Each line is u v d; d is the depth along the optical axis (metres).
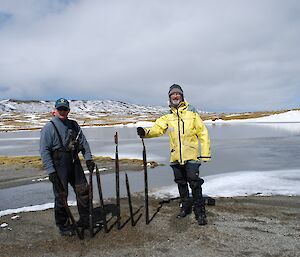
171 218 6.92
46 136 5.80
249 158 16.41
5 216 7.55
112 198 8.96
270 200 8.29
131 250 5.43
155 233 6.10
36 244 5.81
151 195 9.19
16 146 31.48
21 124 111.94
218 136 32.81
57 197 5.98
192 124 6.50
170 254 5.24
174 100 6.59
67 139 5.96
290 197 8.55
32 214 7.64
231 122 76.75
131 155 19.73
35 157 19.75
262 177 11.28
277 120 77.81
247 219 6.80
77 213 7.47
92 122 110.81
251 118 86.31
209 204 7.97
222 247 5.44
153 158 17.86
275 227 6.31
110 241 5.80
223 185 10.19
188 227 6.36
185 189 6.93
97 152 21.86
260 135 32.88
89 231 6.23
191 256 5.14
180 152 6.52
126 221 6.79
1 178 13.07
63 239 5.96
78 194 6.21
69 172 6.04
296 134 33.44
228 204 7.98
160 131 6.75
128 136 39.41
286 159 15.72
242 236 5.88
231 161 15.49
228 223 6.56
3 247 5.73
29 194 10.11
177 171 6.84
